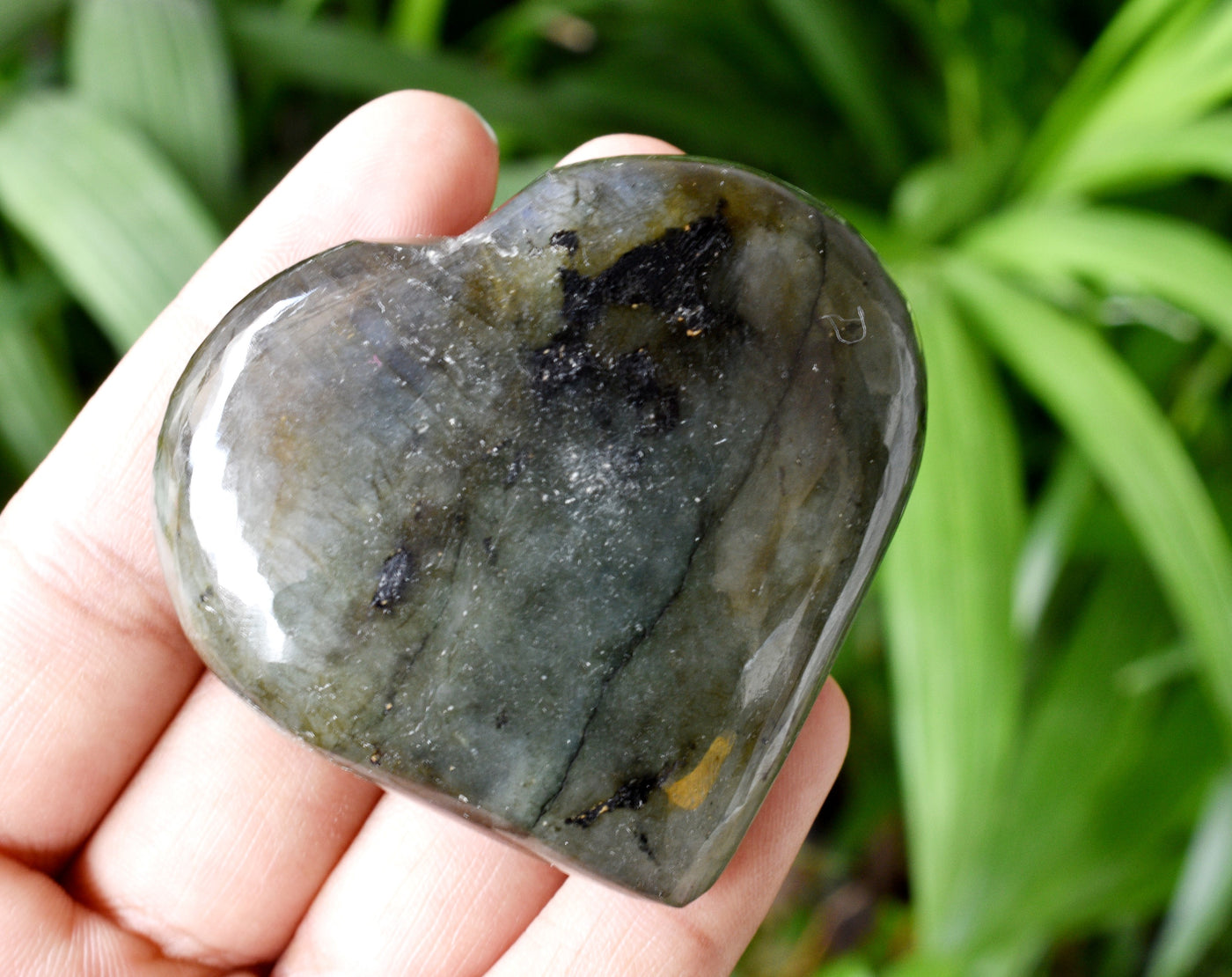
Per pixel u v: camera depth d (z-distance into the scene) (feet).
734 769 0.48
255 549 0.46
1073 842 0.65
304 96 0.83
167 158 0.68
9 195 0.65
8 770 0.55
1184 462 0.60
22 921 0.54
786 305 0.47
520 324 0.47
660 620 0.47
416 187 0.55
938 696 0.59
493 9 0.93
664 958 0.54
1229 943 0.72
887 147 0.78
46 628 0.54
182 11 0.69
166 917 0.56
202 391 0.47
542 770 0.47
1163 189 0.75
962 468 0.61
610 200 0.48
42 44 0.77
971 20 0.74
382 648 0.46
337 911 0.56
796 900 0.79
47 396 0.68
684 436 0.46
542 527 0.46
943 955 0.63
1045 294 0.70
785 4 0.76
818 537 0.47
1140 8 0.68
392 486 0.46
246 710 0.56
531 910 0.55
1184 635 0.65
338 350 0.47
